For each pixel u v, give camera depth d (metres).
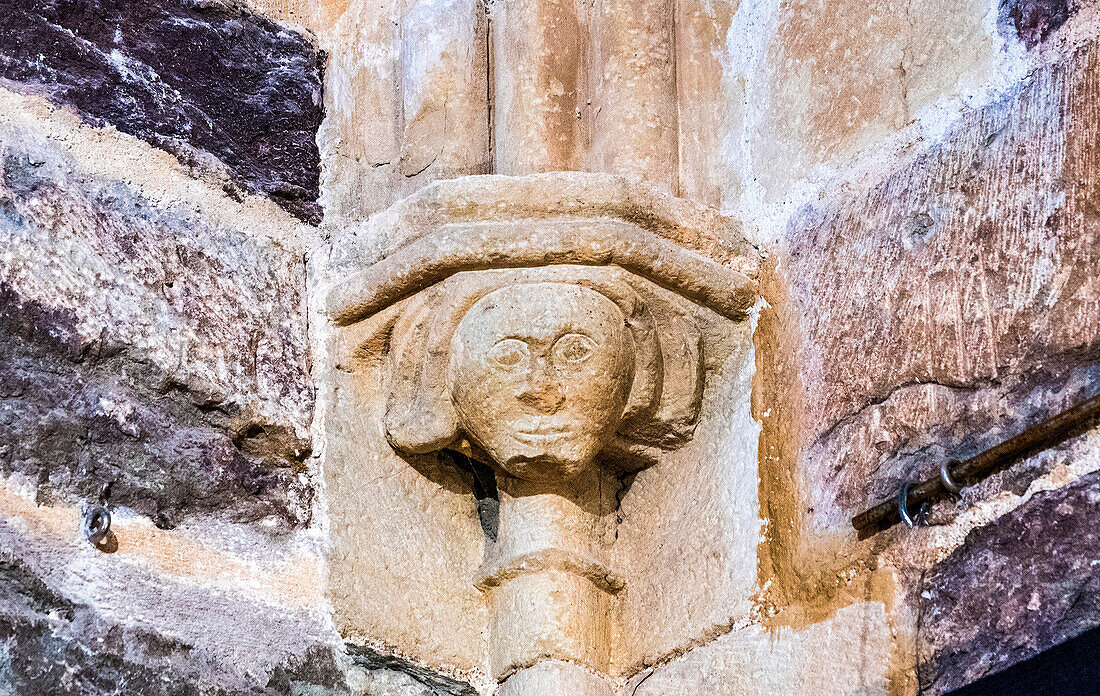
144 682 3.03
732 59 3.89
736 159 3.77
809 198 3.57
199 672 3.12
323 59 3.94
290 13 3.95
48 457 3.08
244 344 3.48
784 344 3.48
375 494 3.55
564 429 3.33
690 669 3.42
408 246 3.53
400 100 3.87
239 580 3.28
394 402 3.58
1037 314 2.98
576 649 3.48
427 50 3.80
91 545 3.08
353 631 3.40
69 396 3.15
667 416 3.55
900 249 3.30
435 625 3.51
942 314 3.15
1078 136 3.03
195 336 3.39
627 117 3.71
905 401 3.16
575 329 3.32
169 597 3.15
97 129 3.43
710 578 3.46
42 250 3.21
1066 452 2.85
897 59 3.48
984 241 3.13
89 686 2.95
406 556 3.54
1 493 2.99
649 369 3.48
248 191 3.65
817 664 3.15
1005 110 3.20
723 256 3.59
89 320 3.22
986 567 2.92
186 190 3.54
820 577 3.21
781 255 3.58
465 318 3.42
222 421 3.39
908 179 3.35
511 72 3.76
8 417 3.06
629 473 3.70
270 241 3.65
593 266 3.43
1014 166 3.13
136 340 3.28
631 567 3.62
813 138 3.62
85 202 3.33
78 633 2.98
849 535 3.18
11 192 3.22
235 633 3.22
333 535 3.47
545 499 3.56
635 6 3.82
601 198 3.46
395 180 3.78
